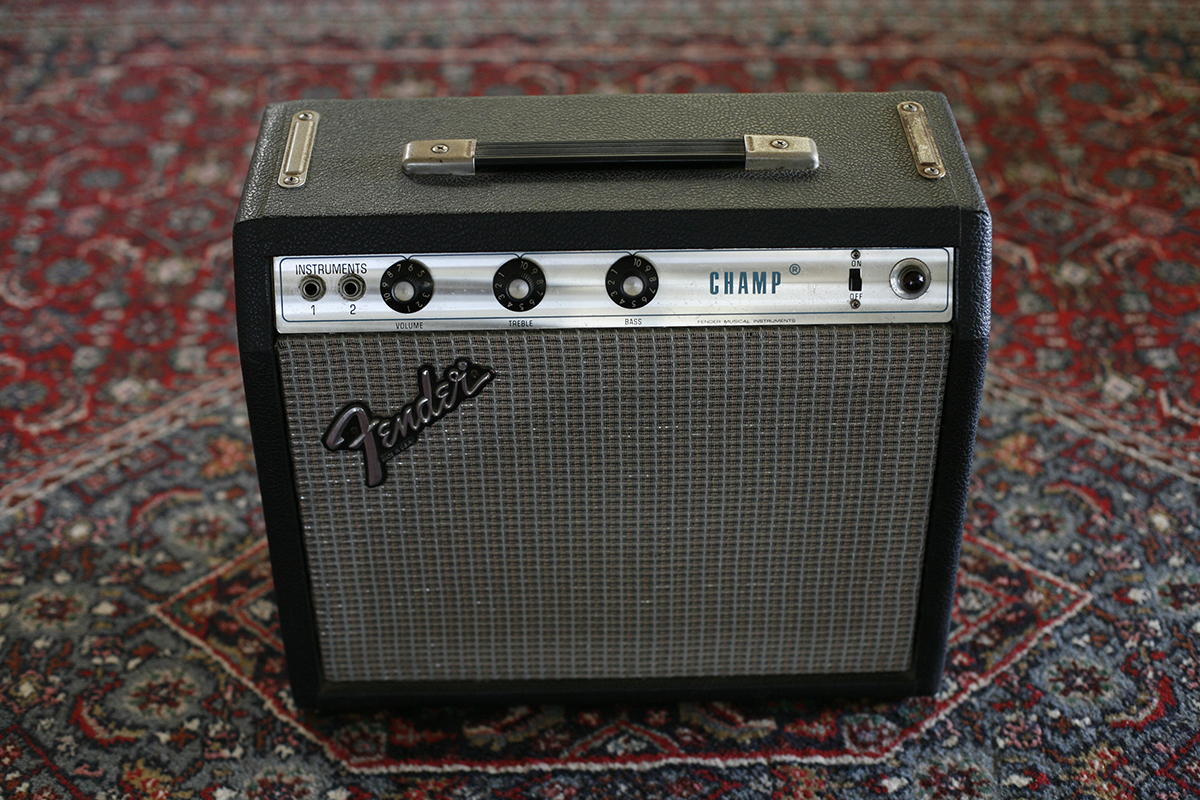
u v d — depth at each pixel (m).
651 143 1.12
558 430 1.14
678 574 1.24
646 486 1.18
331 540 1.21
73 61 2.60
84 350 1.87
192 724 1.34
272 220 1.05
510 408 1.13
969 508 1.59
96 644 1.43
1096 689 1.36
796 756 1.30
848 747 1.31
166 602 1.49
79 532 1.58
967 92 2.45
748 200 1.07
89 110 2.44
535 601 1.26
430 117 1.21
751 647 1.30
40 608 1.48
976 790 1.26
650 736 1.33
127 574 1.53
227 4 2.82
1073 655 1.40
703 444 1.15
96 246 2.08
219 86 2.52
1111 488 1.61
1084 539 1.55
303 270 1.07
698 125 1.19
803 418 1.13
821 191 1.08
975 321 1.08
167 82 2.53
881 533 1.21
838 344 1.09
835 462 1.16
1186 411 1.73
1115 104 2.41
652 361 1.10
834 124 1.19
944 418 1.14
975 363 1.10
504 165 1.10
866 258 1.07
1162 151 2.27
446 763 1.31
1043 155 2.27
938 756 1.30
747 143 1.11
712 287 1.08
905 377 1.11
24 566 1.53
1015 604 1.46
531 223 1.06
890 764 1.29
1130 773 1.27
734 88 2.47
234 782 1.29
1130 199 2.15
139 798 1.27
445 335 1.09
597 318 1.09
